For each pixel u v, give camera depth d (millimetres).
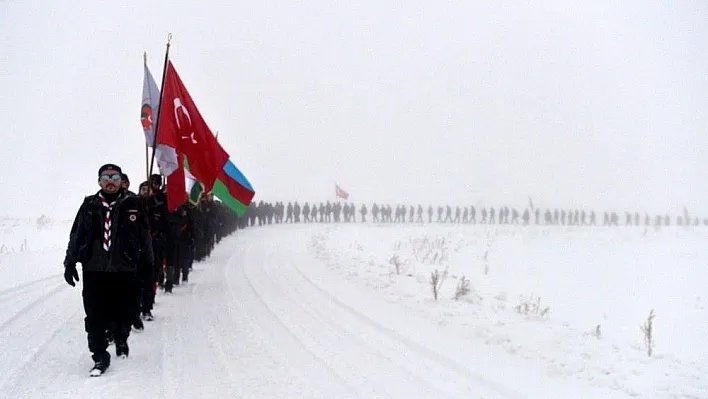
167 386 6586
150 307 9930
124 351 7617
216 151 12562
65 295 11711
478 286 15992
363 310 10969
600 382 7125
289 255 21906
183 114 12016
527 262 22344
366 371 7332
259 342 8539
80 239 6988
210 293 12789
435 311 10945
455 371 7453
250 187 17188
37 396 6164
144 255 7363
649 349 8734
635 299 14945
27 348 7855
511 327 9758
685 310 13562
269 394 6422
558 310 13242
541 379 7219
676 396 6719
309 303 11656
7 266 15266
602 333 10578
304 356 7887
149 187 10062
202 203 18688
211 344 8398
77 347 7980
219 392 6434
